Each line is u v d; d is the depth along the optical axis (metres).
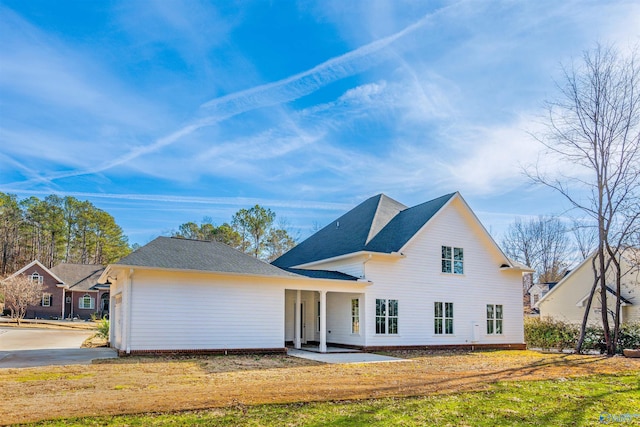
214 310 16.16
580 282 29.88
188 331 15.62
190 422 6.80
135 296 14.98
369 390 9.68
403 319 20.11
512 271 23.70
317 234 27.20
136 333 14.88
